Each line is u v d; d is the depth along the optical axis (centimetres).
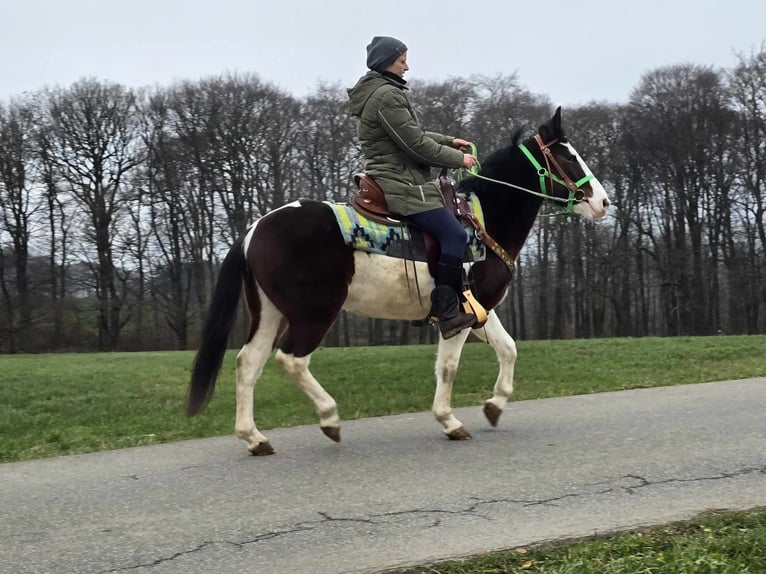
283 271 542
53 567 363
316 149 3791
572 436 618
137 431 721
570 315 4359
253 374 571
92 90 3847
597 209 621
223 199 3872
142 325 4153
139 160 3947
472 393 919
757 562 351
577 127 3862
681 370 1081
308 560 363
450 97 3106
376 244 554
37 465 566
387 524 410
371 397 902
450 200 583
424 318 601
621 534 390
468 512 427
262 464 547
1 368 1528
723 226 4072
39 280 4028
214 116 3772
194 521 422
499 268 605
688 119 3950
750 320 4125
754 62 3881
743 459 532
